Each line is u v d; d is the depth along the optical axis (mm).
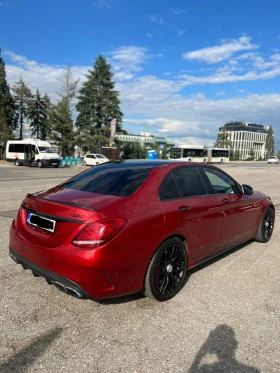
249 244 5836
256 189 14844
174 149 53625
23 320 3184
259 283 4180
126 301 3619
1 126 52344
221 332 3066
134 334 3000
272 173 28656
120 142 54875
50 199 3529
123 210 3266
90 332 3016
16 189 13016
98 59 51688
